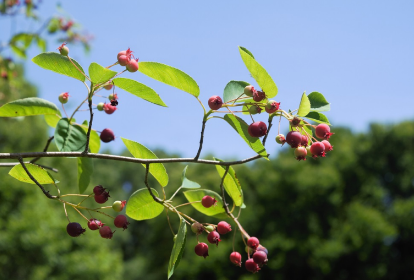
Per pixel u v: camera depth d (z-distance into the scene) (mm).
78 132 2602
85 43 6754
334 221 23453
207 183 25391
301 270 22438
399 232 24203
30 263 15734
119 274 19766
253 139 1985
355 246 22047
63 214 18219
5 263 15180
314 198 24266
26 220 15602
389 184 28406
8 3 6121
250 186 26234
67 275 16906
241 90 2223
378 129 29000
